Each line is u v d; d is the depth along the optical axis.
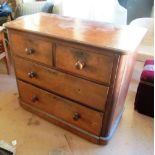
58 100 1.33
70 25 1.27
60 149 1.30
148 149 1.33
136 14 2.28
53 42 1.09
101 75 1.03
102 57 0.97
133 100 1.79
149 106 1.55
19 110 1.62
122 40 1.04
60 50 1.10
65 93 1.25
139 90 1.53
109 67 0.98
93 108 1.18
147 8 2.24
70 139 1.38
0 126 1.46
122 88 1.18
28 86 1.44
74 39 1.01
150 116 1.60
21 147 1.30
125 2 2.17
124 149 1.32
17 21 1.30
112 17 2.07
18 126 1.46
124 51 0.90
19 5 2.24
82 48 1.01
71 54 1.07
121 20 2.08
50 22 1.31
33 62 1.27
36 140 1.36
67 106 1.31
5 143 1.32
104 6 2.01
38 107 1.51
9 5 2.46
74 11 2.11
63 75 1.18
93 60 1.01
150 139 1.40
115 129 1.43
